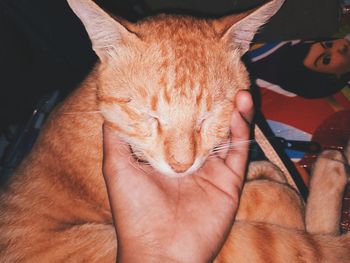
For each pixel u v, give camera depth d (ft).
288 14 1.04
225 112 0.72
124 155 0.72
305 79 1.05
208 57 0.69
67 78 1.29
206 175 0.73
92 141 0.77
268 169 0.90
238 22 0.69
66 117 0.79
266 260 0.72
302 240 0.75
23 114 1.30
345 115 0.99
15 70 1.33
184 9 1.01
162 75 0.67
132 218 0.68
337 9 1.03
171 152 0.70
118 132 0.74
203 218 0.68
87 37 1.18
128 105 0.70
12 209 0.78
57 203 0.78
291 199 0.82
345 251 0.75
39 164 0.80
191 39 0.70
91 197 0.80
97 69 0.77
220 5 1.00
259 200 0.80
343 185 0.87
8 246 0.75
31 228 0.76
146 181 0.70
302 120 1.01
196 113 0.69
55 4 1.13
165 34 0.70
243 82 0.75
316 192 0.87
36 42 1.23
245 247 0.73
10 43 1.32
